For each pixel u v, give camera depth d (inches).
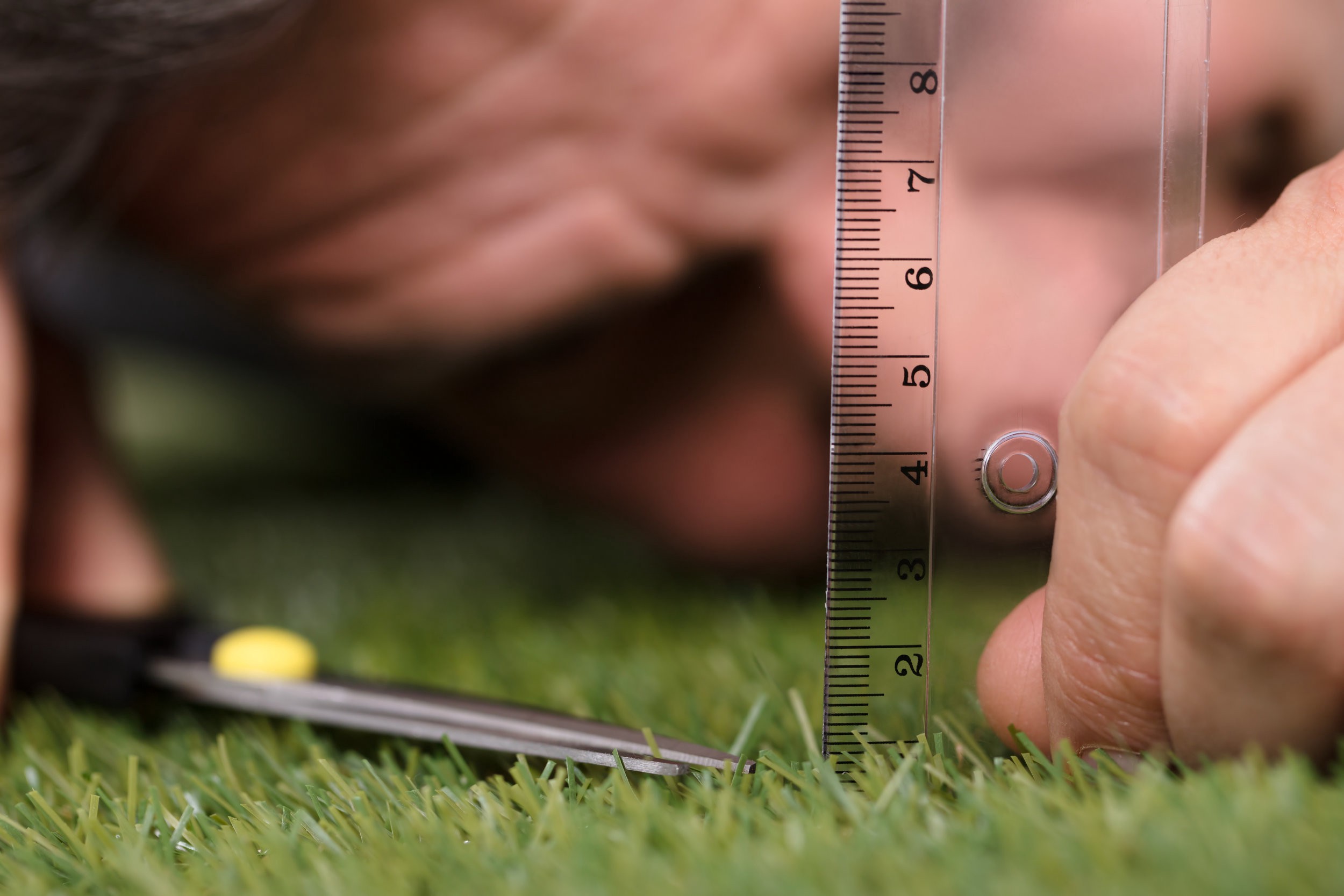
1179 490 10.1
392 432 28.9
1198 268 10.5
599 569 18.0
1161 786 10.0
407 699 11.9
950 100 11.6
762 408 16.0
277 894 10.1
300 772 11.6
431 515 23.5
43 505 13.5
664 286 15.1
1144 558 10.2
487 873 10.1
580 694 13.2
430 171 13.9
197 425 37.0
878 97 11.6
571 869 9.9
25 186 13.0
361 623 15.4
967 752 11.0
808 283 15.2
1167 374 10.1
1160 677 10.2
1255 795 9.8
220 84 13.3
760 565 16.6
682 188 14.5
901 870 9.7
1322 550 9.8
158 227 14.2
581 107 14.0
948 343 11.5
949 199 11.6
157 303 23.2
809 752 11.1
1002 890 9.5
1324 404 10.0
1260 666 9.9
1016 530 11.3
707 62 14.0
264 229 14.1
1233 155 14.9
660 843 10.2
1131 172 11.7
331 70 13.4
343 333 14.6
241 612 15.9
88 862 10.6
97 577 13.3
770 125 14.5
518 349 15.2
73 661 12.7
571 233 14.3
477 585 17.1
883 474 11.4
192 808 11.0
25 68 12.4
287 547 20.4
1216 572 9.9
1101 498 10.2
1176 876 9.5
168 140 13.5
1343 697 9.9
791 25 14.1
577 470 16.8
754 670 13.3
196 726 12.5
